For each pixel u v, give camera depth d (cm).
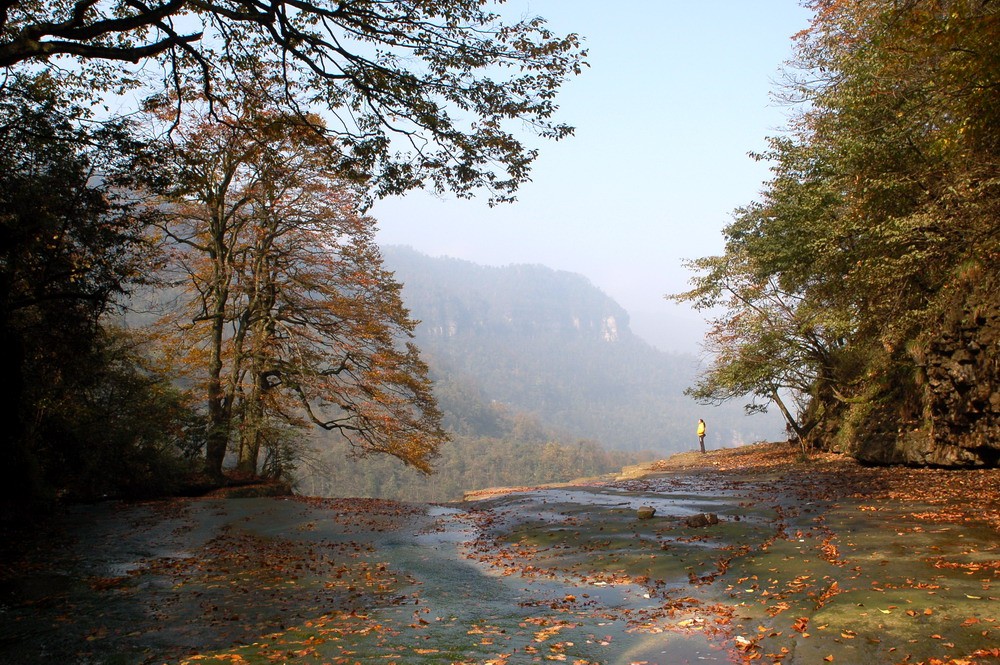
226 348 2467
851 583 650
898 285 1650
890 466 1750
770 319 2364
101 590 805
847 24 1692
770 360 2369
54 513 1408
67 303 1331
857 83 1534
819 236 1934
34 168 1193
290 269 2447
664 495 1573
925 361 1619
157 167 1227
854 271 1728
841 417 2258
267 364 2316
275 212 2269
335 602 745
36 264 1248
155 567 937
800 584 676
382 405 2450
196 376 2405
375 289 2491
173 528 1283
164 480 1866
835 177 1886
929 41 978
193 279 2280
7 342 1220
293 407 2592
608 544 1008
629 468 3070
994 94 1023
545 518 1331
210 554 1038
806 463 2133
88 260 1340
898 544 805
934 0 969
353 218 2386
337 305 2420
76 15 848
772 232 2184
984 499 1091
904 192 1578
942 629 498
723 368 2545
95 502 1688
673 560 861
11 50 805
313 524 1335
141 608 723
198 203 2186
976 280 1437
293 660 542
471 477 12450
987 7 910
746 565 793
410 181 1129
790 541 895
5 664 555
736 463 2527
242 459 2344
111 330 2012
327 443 9450
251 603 742
